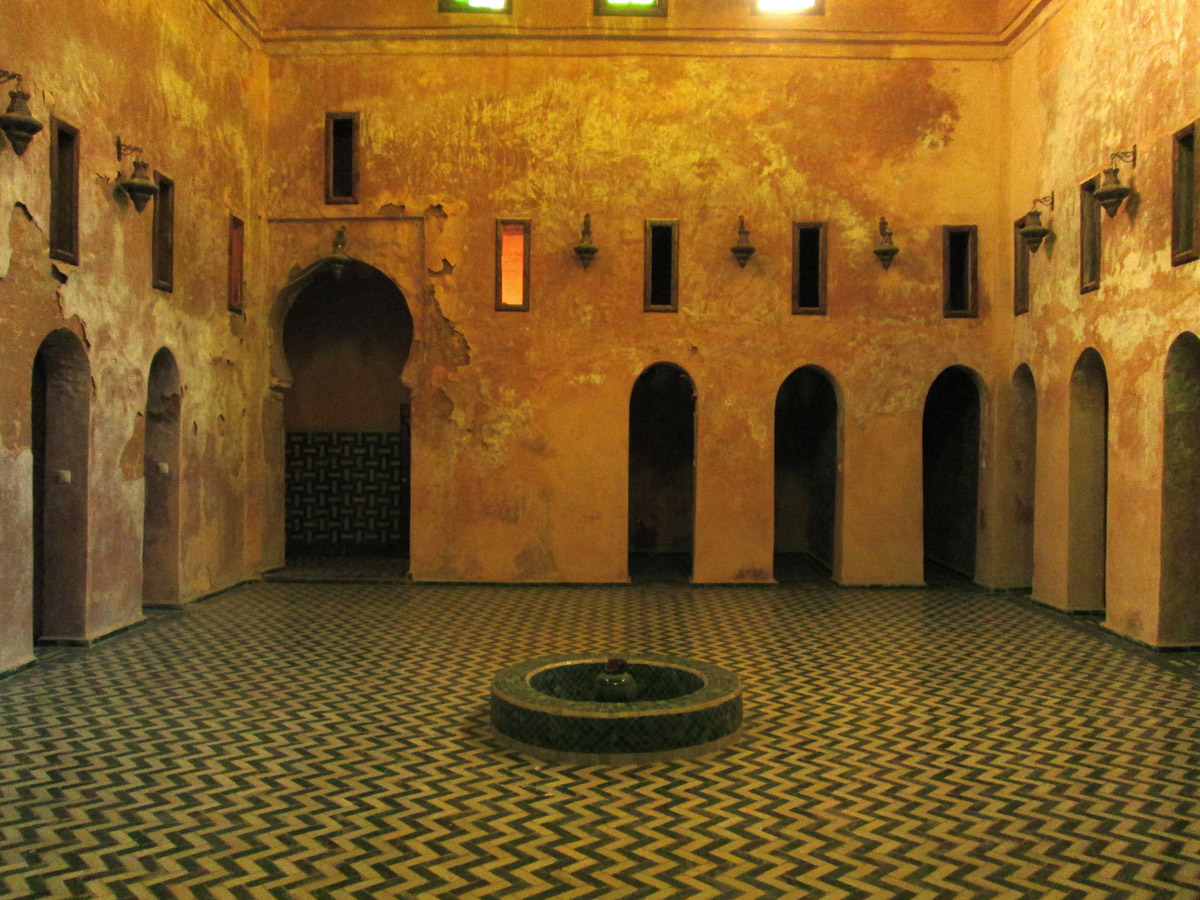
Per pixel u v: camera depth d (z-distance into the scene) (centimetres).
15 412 912
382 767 709
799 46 1469
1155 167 1045
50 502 1044
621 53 1469
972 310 1473
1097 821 617
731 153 1475
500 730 770
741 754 743
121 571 1127
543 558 1484
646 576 1567
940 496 1742
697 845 581
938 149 1473
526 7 1464
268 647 1073
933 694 904
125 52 1088
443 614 1265
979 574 1495
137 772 693
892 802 648
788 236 1480
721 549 1485
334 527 1766
